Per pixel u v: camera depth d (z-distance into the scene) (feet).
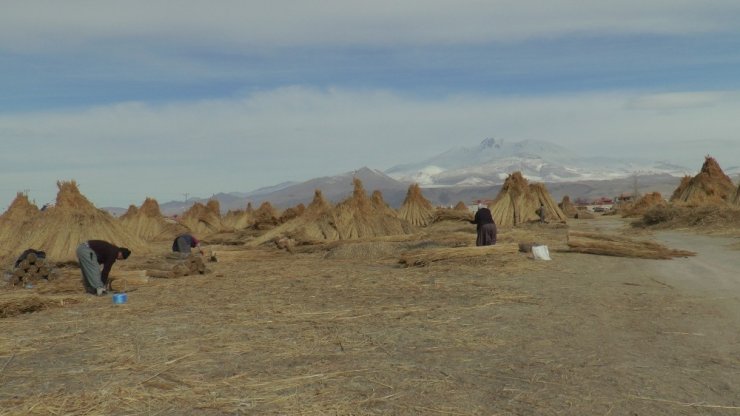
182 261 62.85
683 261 56.75
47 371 22.15
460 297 37.60
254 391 19.27
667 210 124.16
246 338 26.91
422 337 26.55
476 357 23.09
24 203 108.27
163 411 17.63
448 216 140.46
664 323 28.99
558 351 23.84
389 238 84.53
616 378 20.17
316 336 27.09
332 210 98.12
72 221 81.10
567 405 17.69
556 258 58.80
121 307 37.11
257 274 55.21
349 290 41.93
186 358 23.58
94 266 44.14
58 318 33.60
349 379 20.36
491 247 58.95
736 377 20.22
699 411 17.22
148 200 151.33
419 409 17.43
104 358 23.86
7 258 75.36
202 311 34.63
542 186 158.30
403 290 41.19
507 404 17.79
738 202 133.08
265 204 184.24
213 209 191.01
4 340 27.63
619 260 57.88
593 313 31.76
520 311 32.55
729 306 33.14
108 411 17.74
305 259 72.28
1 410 17.99
